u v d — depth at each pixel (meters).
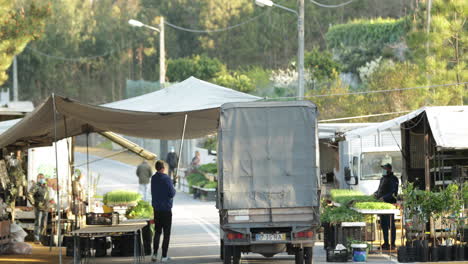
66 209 26.53
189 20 114.75
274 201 17.69
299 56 35.53
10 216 26.31
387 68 55.53
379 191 23.06
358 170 28.92
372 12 105.81
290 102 18.00
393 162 28.98
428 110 21.38
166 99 24.12
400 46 76.12
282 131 17.92
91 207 27.69
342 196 23.52
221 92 24.59
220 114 17.95
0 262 21.11
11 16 32.16
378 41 79.56
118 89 117.75
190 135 26.03
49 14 32.72
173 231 29.06
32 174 28.77
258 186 17.73
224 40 109.38
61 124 23.30
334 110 53.31
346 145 31.56
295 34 105.88
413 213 20.27
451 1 34.16
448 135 20.84
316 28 106.69
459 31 34.44
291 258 21.34
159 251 23.31
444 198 20.08
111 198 25.31
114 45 117.88
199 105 22.97
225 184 17.75
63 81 115.69
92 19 119.00
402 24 77.75
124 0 119.31
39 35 32.53
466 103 38.84
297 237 17.59
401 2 104.00
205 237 26.89
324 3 107.50
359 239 20.86
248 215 17.69
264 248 17.91
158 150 68.06
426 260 19.64
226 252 18.48
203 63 91.62
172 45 114.38
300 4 35.44
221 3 109.75
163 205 20.84
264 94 83.56
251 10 109.06
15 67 78.50
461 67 34.88
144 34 116.44
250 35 107.62
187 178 48.88
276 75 85.38
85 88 117.19
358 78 79.75
